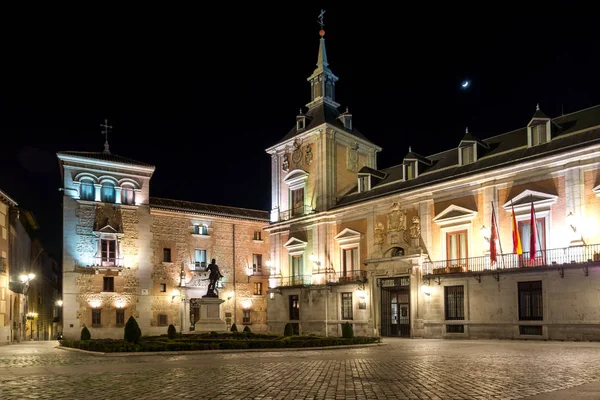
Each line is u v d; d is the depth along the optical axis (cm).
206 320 3102
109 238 4941
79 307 4712
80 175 4897
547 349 2092
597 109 3117
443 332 3341
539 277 2864
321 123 4547
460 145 3625
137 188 5169
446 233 3497
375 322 3834
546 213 2966
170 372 1388
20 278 4419
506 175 3183
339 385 1112
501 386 1070
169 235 5300
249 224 5872
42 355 2205
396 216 3816
